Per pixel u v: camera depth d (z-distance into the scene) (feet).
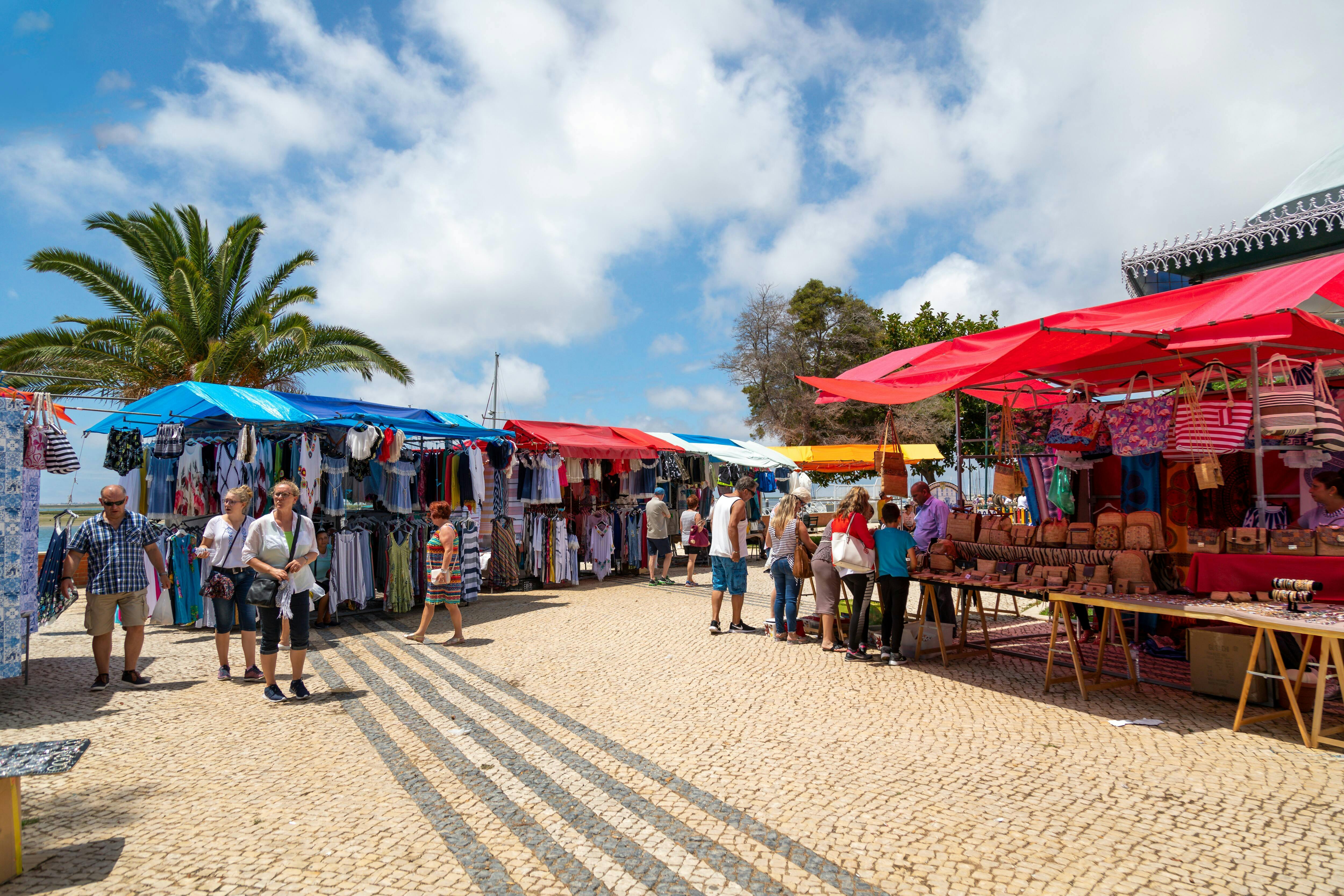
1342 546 16.55
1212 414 19.88
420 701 19.33
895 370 23.94
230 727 17.28
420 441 37.52
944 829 11.68
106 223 68.18
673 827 11.92
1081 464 26.73
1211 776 13.64
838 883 10.13
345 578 30.94
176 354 67.97
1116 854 10.76
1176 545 25.36
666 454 50.83
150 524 21.98
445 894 9.93
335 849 11.21
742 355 121.80
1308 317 17.72
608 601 37.22
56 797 13.25
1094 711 17.90
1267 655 17.87
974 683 20.71
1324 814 11.93
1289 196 35.68
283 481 20.16
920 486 25.32
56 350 60.13
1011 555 22.21
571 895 9.89
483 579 41.96
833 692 19.92
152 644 27.09
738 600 28.73
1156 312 19.21
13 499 19.03
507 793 13.33
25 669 20.62
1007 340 20.89
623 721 17.58
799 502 27.86
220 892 10.00
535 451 43.57
